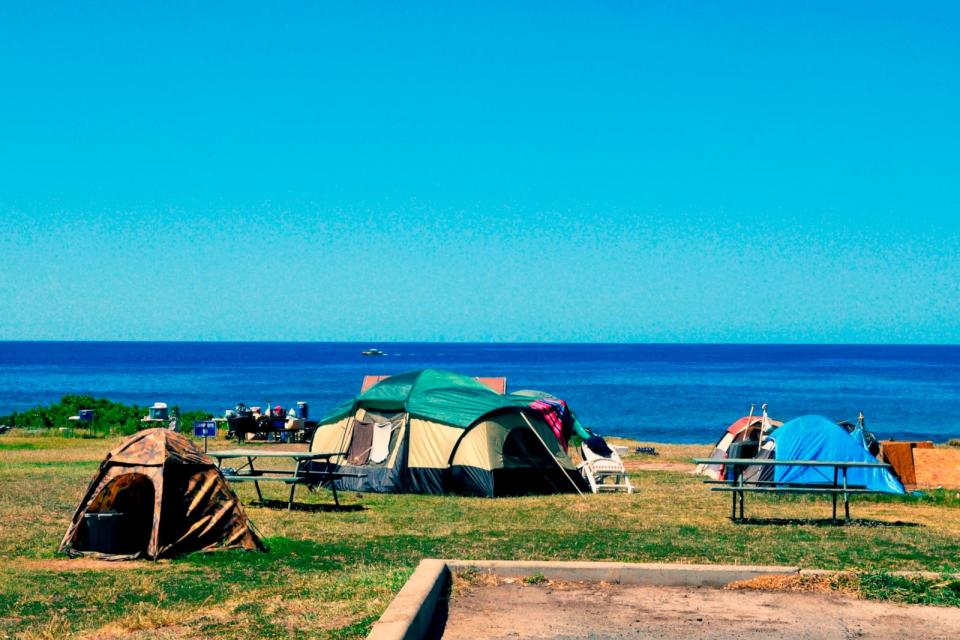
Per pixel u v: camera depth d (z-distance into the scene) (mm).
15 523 13297
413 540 12258
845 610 7766
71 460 23812
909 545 11922
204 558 10883
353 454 19578
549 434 19750
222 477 11727
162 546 10961
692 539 12352
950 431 51469
